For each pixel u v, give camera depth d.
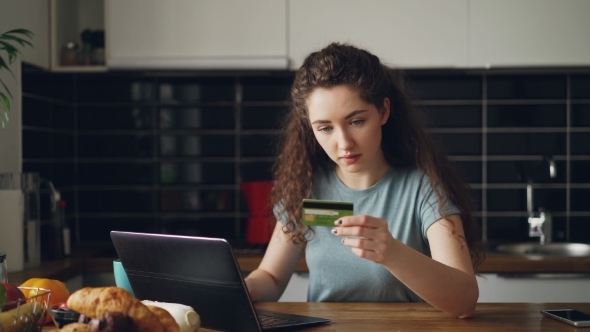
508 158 2.92
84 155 2.98
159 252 1.15
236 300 1.10
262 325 1.21
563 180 2.91
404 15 2.58
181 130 2.98
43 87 2.63
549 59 2.57
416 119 1.63
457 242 1.44
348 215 1.19
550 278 2.39
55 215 2.47
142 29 2.61
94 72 2.70
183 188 2.99
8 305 1.00
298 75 1.50
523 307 1.40
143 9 2.61
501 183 2.92
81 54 2.75
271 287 1.62
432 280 1.24
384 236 1.18
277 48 2.61
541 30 2.57
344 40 2.59
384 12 2.59
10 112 2.32
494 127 2.91
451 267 1.31
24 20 2.41
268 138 2.96
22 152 2.41
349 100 1.36
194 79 2.96
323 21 2.59
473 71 2.74
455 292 1.26
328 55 1.42
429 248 1.61
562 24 2.56
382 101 1.43
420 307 1.42
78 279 2.46
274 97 2.96
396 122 1.60
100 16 2.99
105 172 2.98
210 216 2.99
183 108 2.97
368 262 1.59
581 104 2.89
